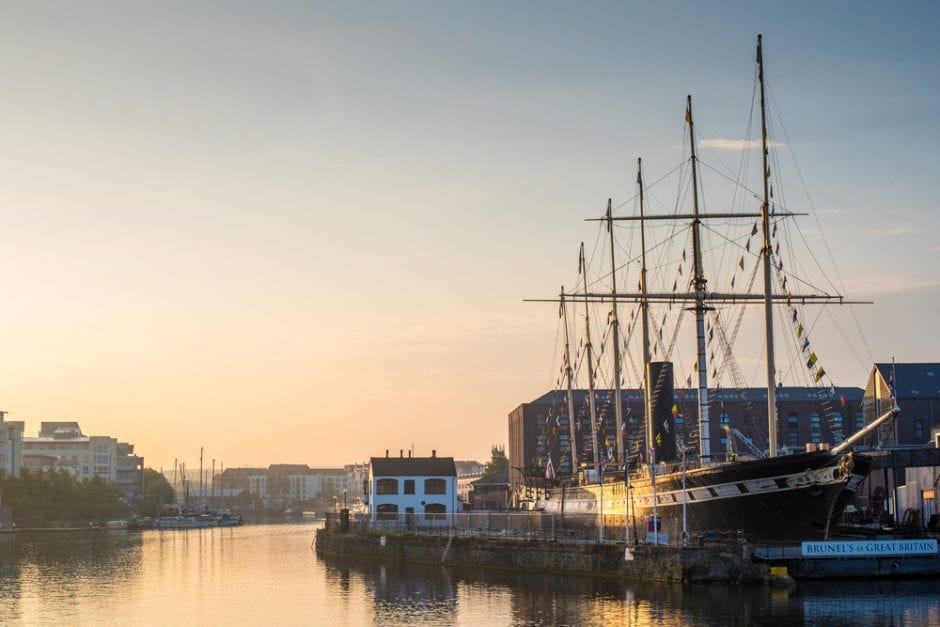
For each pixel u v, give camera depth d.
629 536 89.75
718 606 66.12
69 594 84.75
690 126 98.62
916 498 105.62
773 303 100.94
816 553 76.31
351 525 130.38
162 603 78.31
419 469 143.88
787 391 190.38
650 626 60.19
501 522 102.75
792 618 61.34
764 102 89.38
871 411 147.12
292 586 89.12
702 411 91.62
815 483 77.50
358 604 75.31
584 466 124.38
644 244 117.19
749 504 81.38
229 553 137.38
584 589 76.38
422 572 96.19
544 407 196.25
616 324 122.38
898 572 76.81
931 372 166.50
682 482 83.44
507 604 71.31
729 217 99.56
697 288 96.75
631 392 185.50
